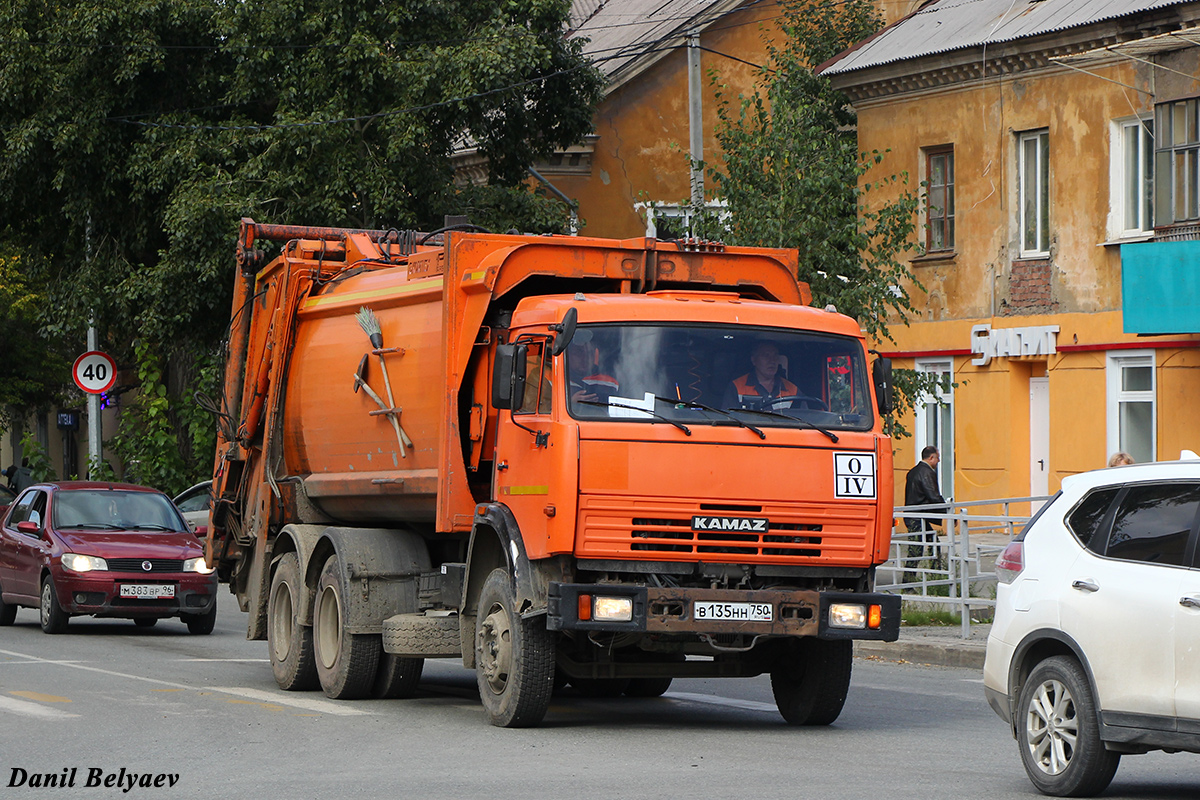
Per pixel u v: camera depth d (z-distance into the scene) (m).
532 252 19.94
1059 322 46.00
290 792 14.39
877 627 18.31
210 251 46.50
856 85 52.09
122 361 63.25
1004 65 47.53
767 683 25.45
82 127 48.62
